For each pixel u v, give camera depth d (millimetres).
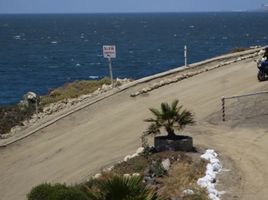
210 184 16438
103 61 106000
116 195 11297
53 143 26359
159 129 23188
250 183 16891
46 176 21938
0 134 31062
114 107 31078
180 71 39844
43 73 88250
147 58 107688
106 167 20250
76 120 29688
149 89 33844
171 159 18750
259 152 20328
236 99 29469
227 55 46594
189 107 29172
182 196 15398
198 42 158000
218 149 20906
